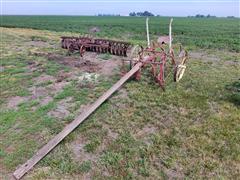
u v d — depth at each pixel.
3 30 38.66
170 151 6.97
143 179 6.08
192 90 10.80
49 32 37.38
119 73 12.86
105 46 16.78
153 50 12.77
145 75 12.26
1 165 6.74
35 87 11.55
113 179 6.12
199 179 6.03
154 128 8.07
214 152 6.89
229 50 21.48
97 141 7.45
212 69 14.04
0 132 8.10
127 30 43.69
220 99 9.94
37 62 15.62
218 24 69.56
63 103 9.84
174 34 37.97
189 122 8.34
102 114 8.87
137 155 6.87
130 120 8.52
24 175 6.34
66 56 16.98
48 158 6.87
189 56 18.12
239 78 12.33
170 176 6.15
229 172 6.23
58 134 7.50
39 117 8.86
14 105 9.88
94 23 67.25
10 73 13.53
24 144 7.50
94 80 12.04
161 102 9.70
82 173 6.36
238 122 8.28
